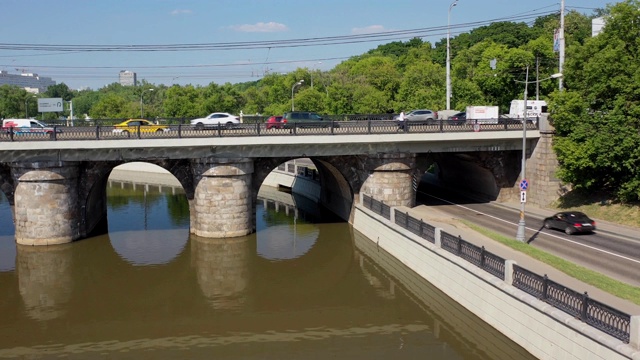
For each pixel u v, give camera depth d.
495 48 69.81
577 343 15.41
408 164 39.25
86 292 27.84
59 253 33.78
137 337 22.31
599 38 36.34
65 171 34.84
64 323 23.84
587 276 20.88
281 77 99.88
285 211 49.12
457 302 23.28
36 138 33.09
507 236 29.73
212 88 92.62
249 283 29.22
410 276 28.92
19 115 101.12
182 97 84.06
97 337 22.33
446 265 24.50
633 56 34.97
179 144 34.34
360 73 94.56
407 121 37.91
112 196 56.28
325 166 45.28
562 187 39.59
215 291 28.03
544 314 17.03
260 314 24.86
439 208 40.59
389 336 22.00
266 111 85.62
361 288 28.38
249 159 37.22
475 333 21.50
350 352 20.38
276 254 34.47
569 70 38.19
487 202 43.94
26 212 34.38
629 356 13.37
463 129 38.88
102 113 90.25
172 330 23.05
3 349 21.06
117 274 30.44
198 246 35.47
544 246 27.42
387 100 81.38
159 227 41.25
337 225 42.56
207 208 36.72
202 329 23.16
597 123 35.19
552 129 38.88
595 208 35.88
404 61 114.19
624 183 34.16
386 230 33.31
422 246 27.33
